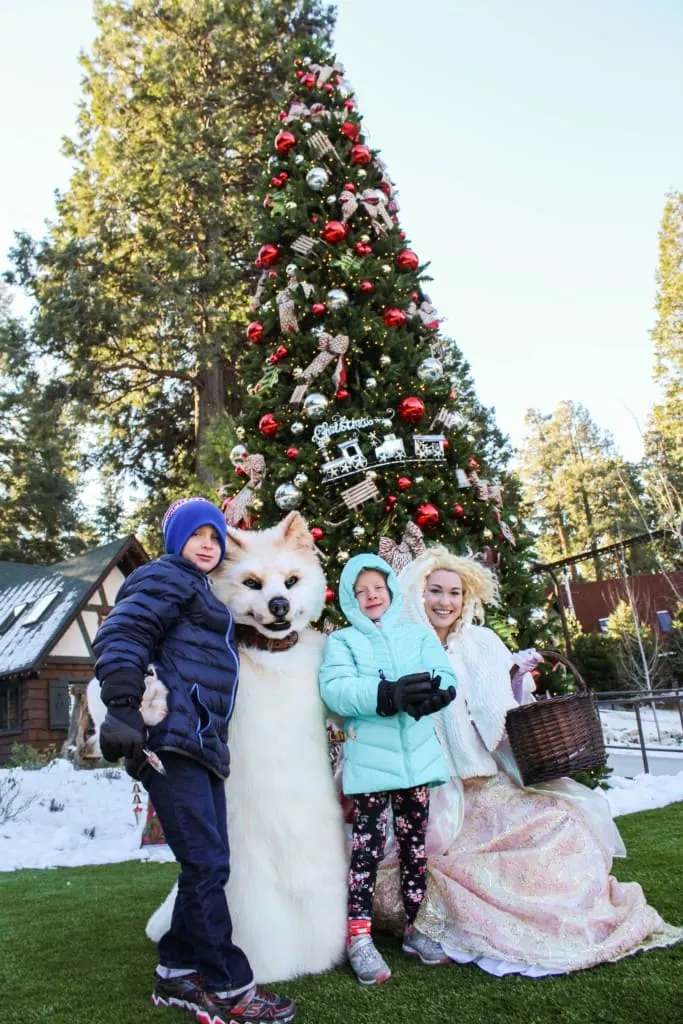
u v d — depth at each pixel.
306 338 5.85
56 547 34.50
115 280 20.16
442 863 3.17
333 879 2.98
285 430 5.86
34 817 8.81
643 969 2.69
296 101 7.12
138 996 2.80
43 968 3.17
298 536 3.43
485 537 5.78
